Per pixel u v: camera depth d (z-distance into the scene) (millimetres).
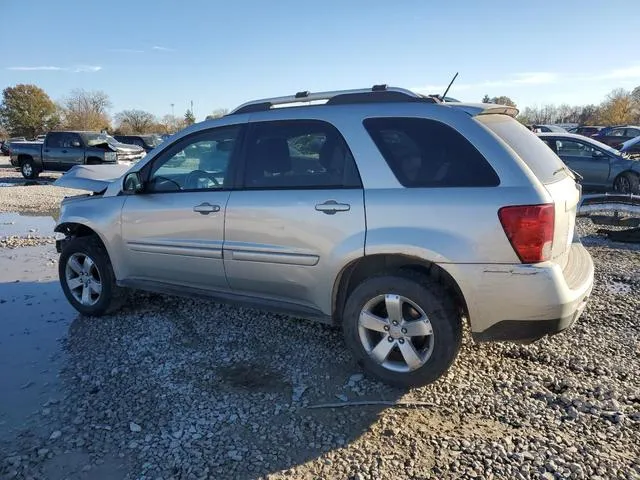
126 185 4504
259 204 3756
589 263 3693
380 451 2836
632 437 2910
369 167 3412
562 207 3176
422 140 3324
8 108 77625
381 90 3648
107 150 20047
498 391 3406
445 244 3119
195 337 4371
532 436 2936
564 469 2660
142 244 4445
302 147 3693
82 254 4871
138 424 3121
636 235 7641
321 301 3654
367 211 3330
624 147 14875
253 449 2871
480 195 3082
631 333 4227
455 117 3281
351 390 3467
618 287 5441
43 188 17250
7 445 2947
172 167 4359
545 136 13172
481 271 3074
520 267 3012
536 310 3039
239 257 3902
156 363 3916
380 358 3459
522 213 2984
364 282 3443
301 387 3514
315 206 3516
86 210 4766
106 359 4016
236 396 3416
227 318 4754
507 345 4027
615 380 3504
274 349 4109
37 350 4238
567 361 3777
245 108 4145
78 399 3434
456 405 3266
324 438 2959
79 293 5027
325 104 3734
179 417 3188
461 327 3318
